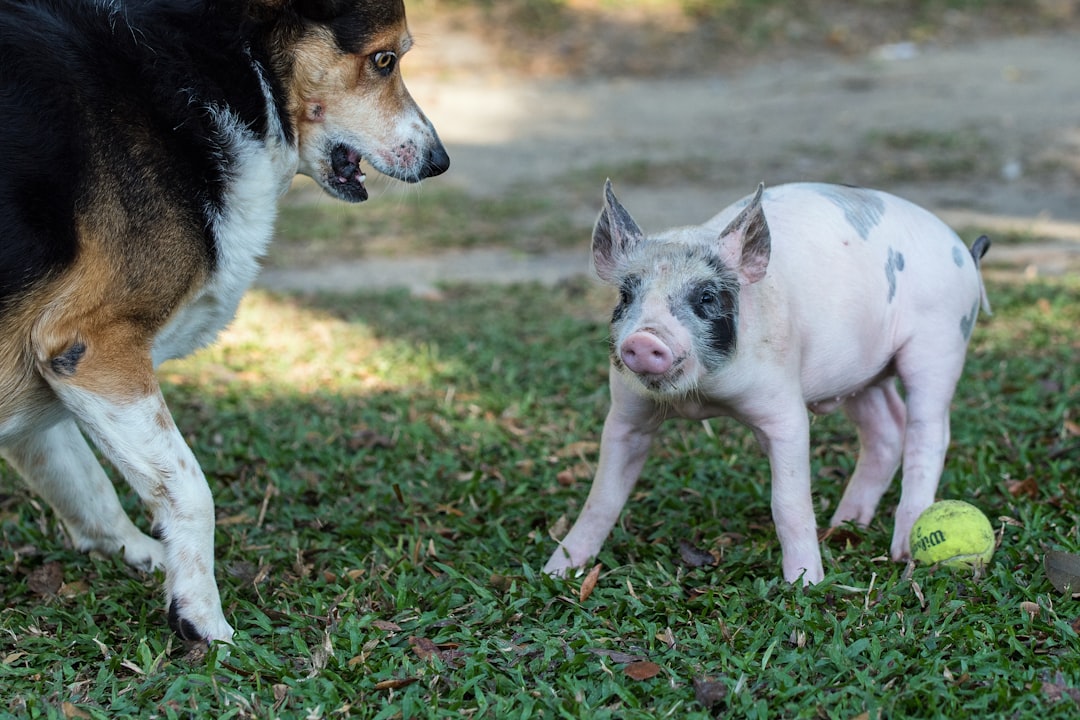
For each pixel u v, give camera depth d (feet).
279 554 8.34
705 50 24.20
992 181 16.69
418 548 8.29
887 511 8.62
